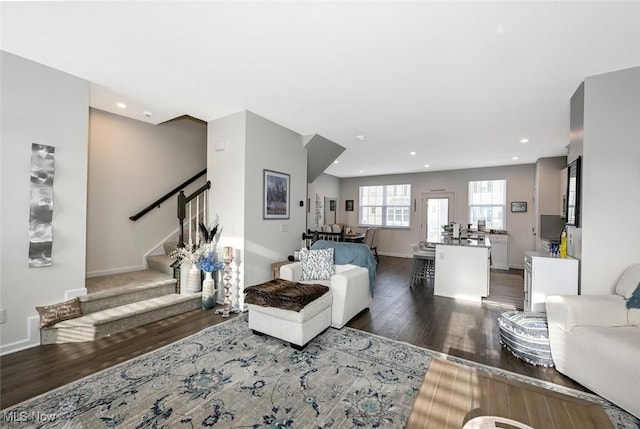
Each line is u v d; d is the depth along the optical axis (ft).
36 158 8.21
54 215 8.61
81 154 9.12
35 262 8.21
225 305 11.78
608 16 5.89
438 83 9.14
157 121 13.75
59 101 8.63
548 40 6.78
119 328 9.39
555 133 14.19
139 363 7.43
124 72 8.70
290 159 14.35
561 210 18.95
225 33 6.72
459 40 6.86
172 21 6.30
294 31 6.62
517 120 12.41
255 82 9.27
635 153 7.97
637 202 7.95
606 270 8.29
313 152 16.51
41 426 5.25
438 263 14.53
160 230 14.79
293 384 6.63
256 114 12.25
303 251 12.14
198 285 12.07
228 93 10.14
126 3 5.74
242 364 7.48
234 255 11.94
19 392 6.18
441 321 10.83
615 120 8.18
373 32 6.61
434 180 26.35
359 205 30.35
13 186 7.87
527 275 11.14
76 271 9.10
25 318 8.10
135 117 13.14
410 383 6.73
